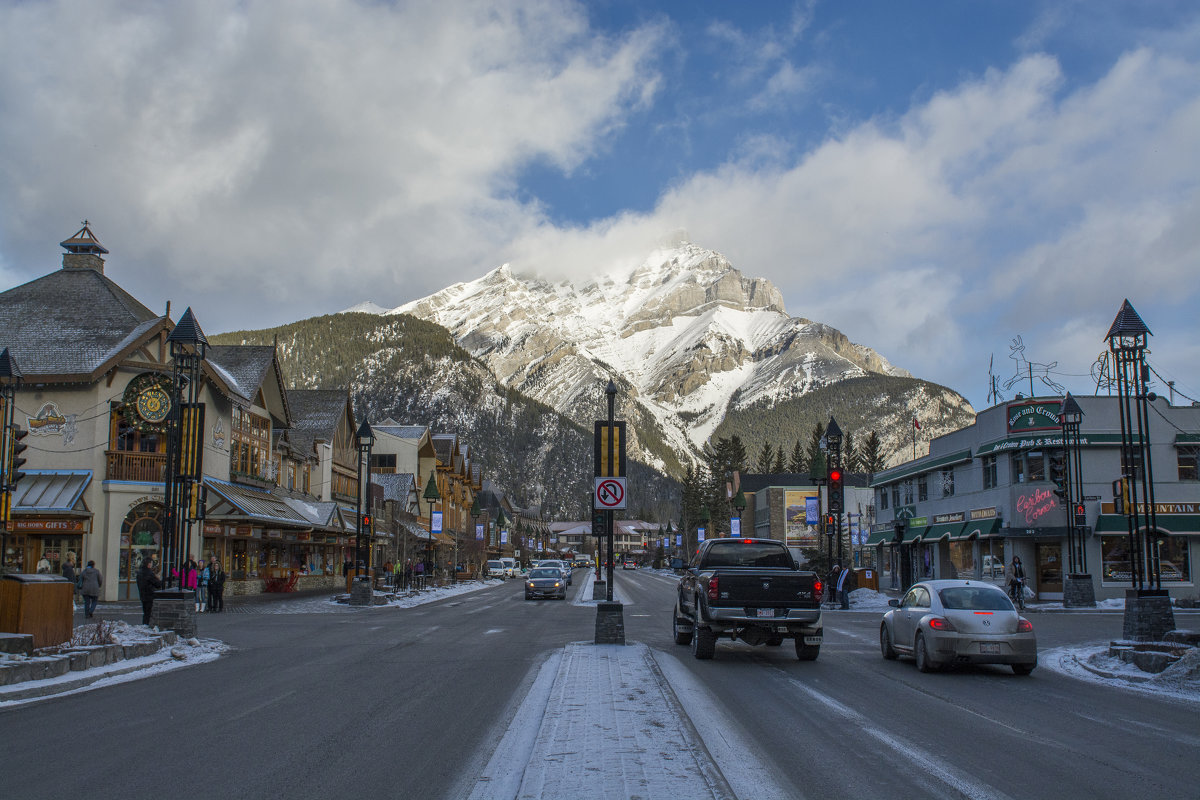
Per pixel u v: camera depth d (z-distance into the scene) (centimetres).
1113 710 1168
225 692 1295
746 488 11838
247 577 4425
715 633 1717
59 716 1098
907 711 1140
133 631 1842
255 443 4500
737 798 716
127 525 3619
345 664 1639
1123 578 4072
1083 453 4125
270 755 878
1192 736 993
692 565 1991
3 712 1126
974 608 1545
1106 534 4059
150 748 912
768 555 1922
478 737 961
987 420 4459
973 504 4634
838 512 3791
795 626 1692
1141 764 854
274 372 4641
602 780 760
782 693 1280
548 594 4231
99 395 3619
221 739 956
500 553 11731
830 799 721
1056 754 894
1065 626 2689
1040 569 4175
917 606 1639
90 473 3575
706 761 828
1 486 2386
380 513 6109
